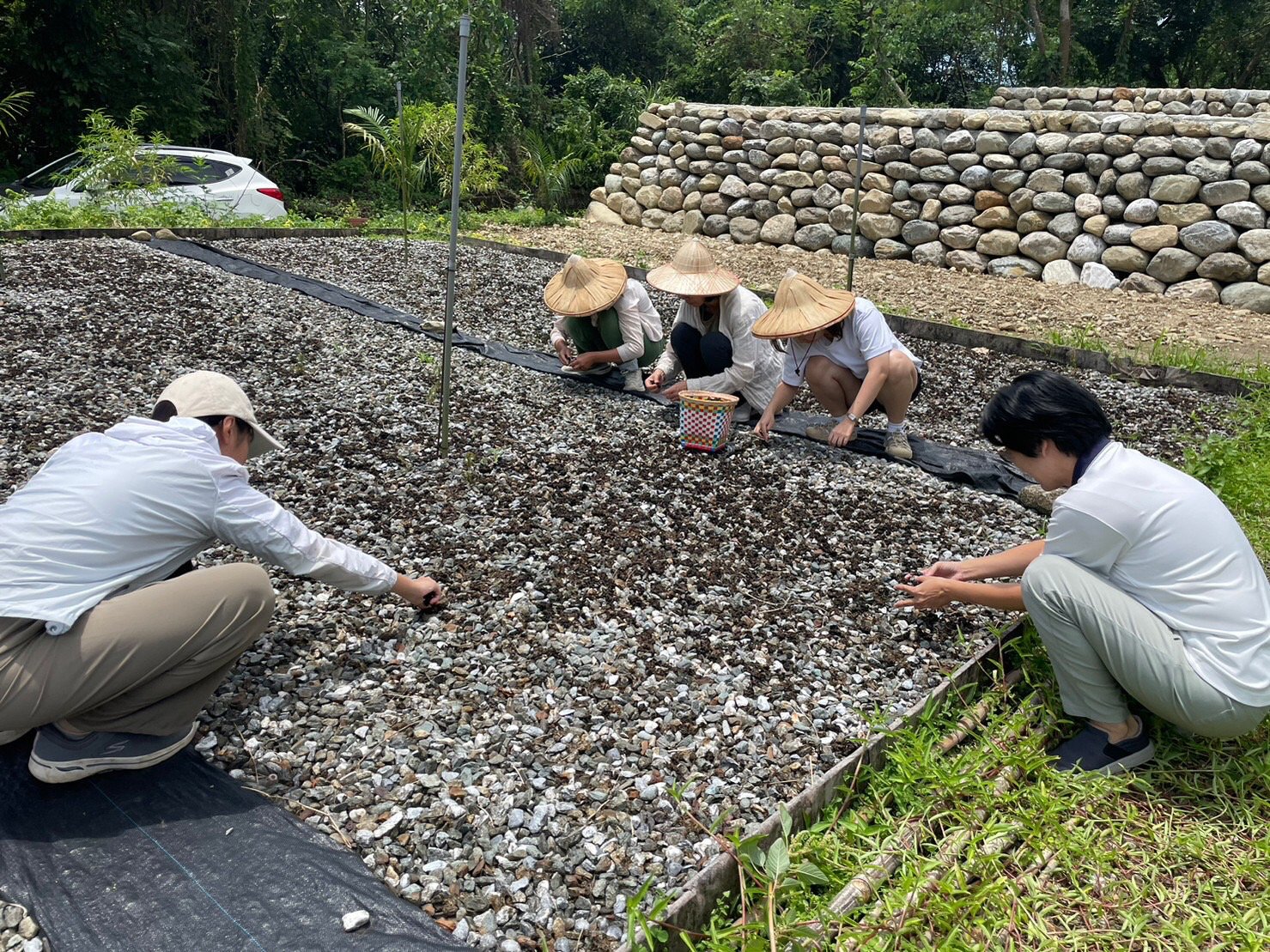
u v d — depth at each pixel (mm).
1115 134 10531
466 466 4406
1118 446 2695
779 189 12836
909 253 11984
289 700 2775
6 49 13320
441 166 15227
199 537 2504
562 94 22312
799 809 2420
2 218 9055
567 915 2133
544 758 2609
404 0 19094
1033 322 8555
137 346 5746
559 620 3248
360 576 2859
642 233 13594
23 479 3912
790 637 3244
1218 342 8023
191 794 2400
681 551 3803
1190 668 2488
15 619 2213
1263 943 2137
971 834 2391
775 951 1959
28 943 1998
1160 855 2414
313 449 4527
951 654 3213
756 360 5102
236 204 11086
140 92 14945
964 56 23203
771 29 22750
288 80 18219
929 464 4906
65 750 2342
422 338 6516
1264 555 3846
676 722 2787
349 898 2139
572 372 5961
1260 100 10555
